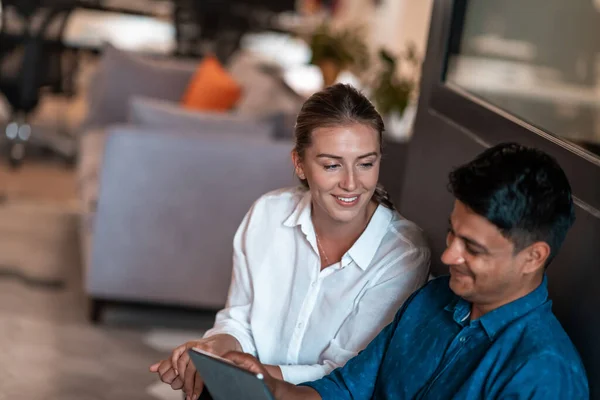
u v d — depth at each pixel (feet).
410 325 5.38
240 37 24.75
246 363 5.34
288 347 6.36
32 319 12.00
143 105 12.10
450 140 7.62
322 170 5.72
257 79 15.52
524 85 6.53
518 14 6.80
